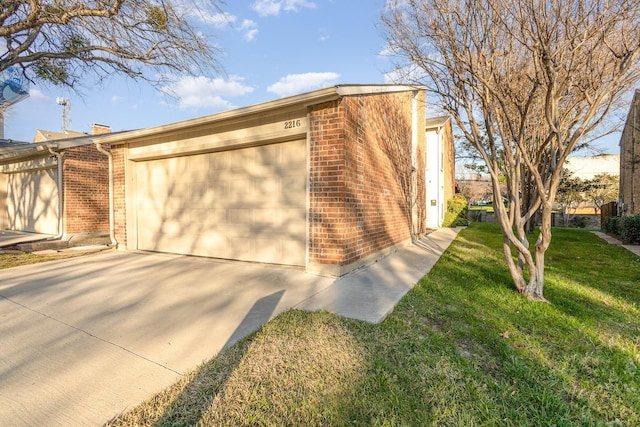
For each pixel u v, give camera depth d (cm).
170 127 673
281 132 577
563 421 197
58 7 632
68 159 965
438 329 328
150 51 799
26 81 861
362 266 601
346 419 195
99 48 787
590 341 303
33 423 192
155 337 309
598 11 337
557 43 369
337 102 516
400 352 273
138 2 666
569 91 410
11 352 281
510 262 443
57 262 679
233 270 581
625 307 397
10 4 642
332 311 370
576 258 746
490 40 397
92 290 468
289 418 195
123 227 830
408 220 954
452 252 795
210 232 706
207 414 198
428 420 195
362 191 597
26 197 1162
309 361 257
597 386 233
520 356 273
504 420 196
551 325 338
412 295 433
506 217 432
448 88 438
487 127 432
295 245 599
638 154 1371
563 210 2480
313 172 541
